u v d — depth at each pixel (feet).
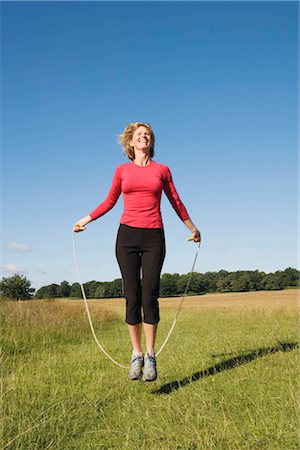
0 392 15.02
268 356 20.84
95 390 16.29
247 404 14.06
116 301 172.14
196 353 23.38
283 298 161.48
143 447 11.16
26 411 13.53
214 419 12.79
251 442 11.21
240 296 190.90
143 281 15.38
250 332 33.30
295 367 18.26
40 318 38.22
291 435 11.49
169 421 12.84
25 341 29.40
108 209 16.46
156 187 15.44
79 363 21.76
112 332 42.50
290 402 13.57
